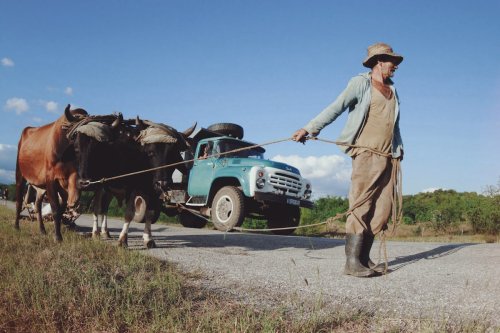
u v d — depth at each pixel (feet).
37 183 26.14
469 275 16.43
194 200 46.37
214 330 10.71
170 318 11.28
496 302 12.64
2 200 100.27
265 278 16.11
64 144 23.26
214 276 16.40
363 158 16.16
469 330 10.24
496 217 54.65
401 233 58.03
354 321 11.35
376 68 16.51
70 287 13.53
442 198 93.45
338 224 68.03
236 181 44.55
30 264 16.53
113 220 56.80
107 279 14.79
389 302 12.92
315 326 10.89
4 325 11.09
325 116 16.26
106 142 22.59
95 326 11.18
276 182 42.91
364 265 16.99
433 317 11.48
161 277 15.33
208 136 47.09
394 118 16.21
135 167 24.41
